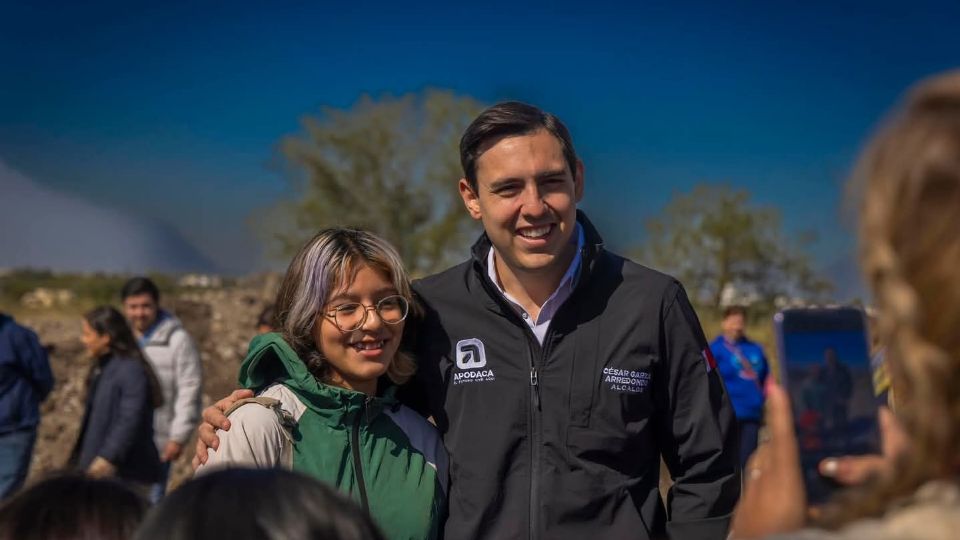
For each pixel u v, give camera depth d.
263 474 1.16
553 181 2.81
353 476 2.70
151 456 6.46
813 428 1.36
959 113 0.97
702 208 26.55
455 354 2.93
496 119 2.83
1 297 34.34
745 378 8.48
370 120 38.22
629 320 2.84
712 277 25.81
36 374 6.66
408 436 2.84
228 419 2.67
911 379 0.97
